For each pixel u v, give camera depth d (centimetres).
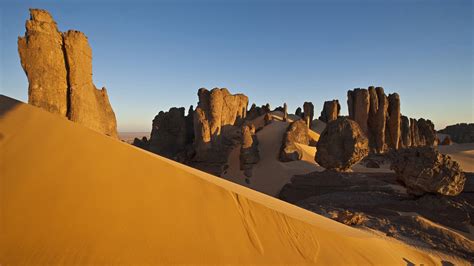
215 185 645
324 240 707
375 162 5784
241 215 613
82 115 2397
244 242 560
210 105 6084
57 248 399
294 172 4972
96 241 425
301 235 673
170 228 495
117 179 525
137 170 564
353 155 3947
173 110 6719
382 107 7062
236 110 7231
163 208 520
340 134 4069
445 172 2553
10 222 405
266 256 557
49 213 433
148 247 450
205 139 5588
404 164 2764
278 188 4556
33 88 2133
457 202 2516
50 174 482
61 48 2312
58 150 527
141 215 489
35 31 2152
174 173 606
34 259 379
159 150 6525
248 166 5297
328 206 2656
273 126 7044
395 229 1970
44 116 608
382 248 904
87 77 2520
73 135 575
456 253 1650
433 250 1644
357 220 1997
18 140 518
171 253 460
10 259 369
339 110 8925
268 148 5988
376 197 2919
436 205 2453
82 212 452
